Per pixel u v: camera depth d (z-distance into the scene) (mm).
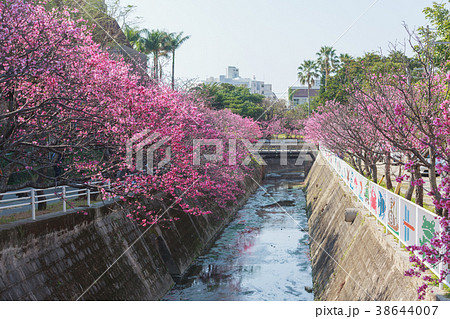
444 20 18062
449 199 7203
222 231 30578
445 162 7848
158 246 20078
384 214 12438
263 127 75375
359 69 37656
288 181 61594
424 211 8812
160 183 15930
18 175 19734
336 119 21516
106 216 15492
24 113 11500
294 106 94625
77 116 12008
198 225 26469
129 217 17094
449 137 8031
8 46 10078
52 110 11984
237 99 79188
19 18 10719
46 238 11578
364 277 12430
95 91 12148
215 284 19672
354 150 20094
